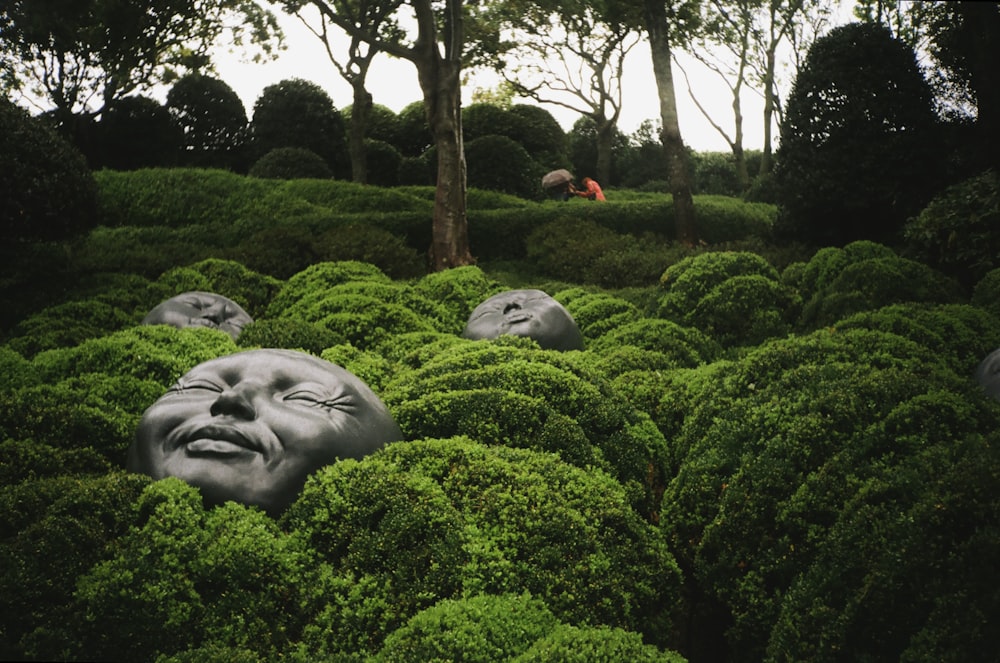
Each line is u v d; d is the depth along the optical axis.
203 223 19.20
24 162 12.71
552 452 5.73
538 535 4.72
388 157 27.02
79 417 5.70
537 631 4.28
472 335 9.46
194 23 22.64
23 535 4.25
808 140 14.75
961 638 3.96
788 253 14.50
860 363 6.42
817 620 4.52
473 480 4.96
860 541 4.58
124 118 24.48
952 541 4.24
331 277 11.78
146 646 4.12
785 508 5.19
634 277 15.15
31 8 20.59
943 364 6.81
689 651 5.75
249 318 10.16
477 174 25.06
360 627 4.35
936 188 14.29
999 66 14.15
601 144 30.72
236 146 26.20
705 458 5.91
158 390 6.45
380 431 5.34
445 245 16.67
